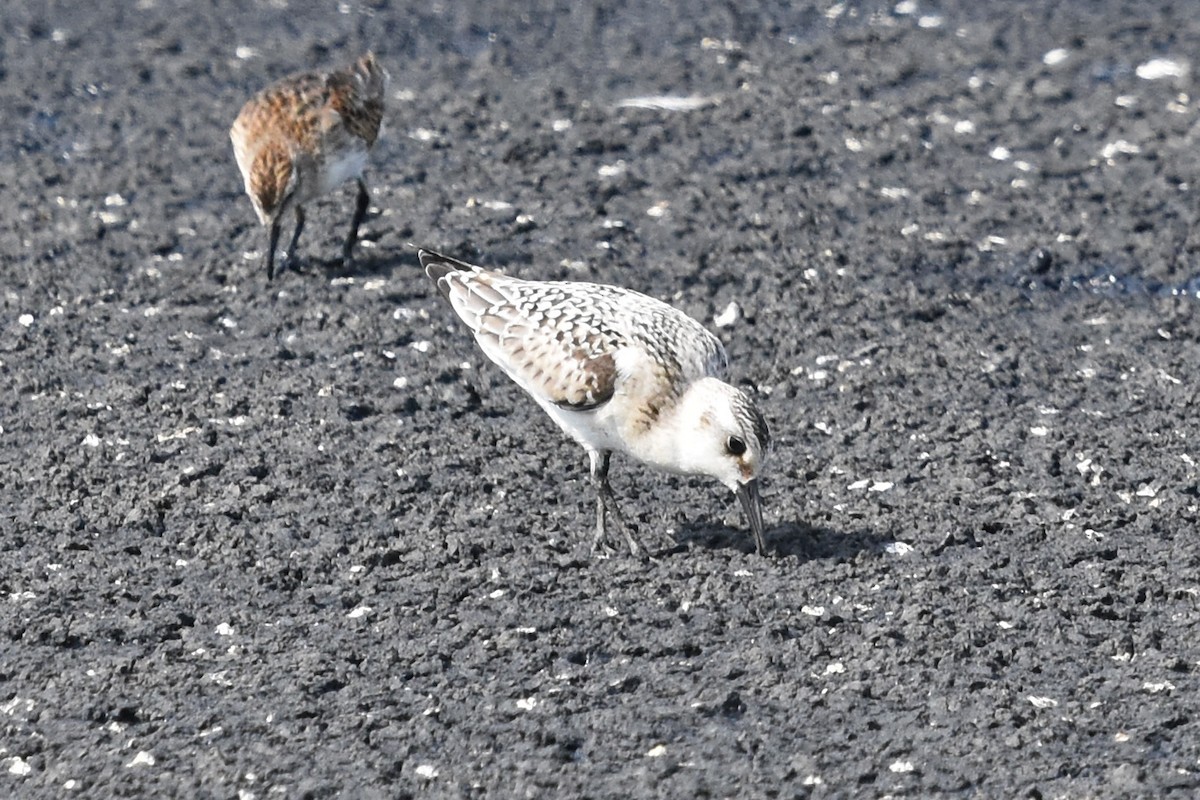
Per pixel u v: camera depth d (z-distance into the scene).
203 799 14.88
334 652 16.98
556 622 17.45
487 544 18.91
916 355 23.59
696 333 18.25
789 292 25.44
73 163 30.41
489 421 21.94
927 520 19.31
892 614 17.50
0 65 34.88
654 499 19.92
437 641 17.16
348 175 25.84
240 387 22.77
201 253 26.92
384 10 38.19
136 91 33.69
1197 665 16.64
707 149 30.64
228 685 16.47
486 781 15.07
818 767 15.16
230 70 34.78
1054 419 21.86
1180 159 29.77
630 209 28.34
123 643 17.17
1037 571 18.33
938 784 14.95
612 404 17.97
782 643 17.03
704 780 15.05
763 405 22.30
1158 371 23.12
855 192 28.83
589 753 15.48
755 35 36.25
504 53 35.44
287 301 25.19
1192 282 25.80
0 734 15.79
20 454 21.00
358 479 20.41
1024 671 16.61
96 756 15.45
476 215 28.14
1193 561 18.44
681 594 17.94
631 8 38.03
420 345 23.92
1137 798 14.64
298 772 15.21
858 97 32.88
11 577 18.30
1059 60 34.34
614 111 32.41
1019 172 29.56
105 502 19.84
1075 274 26.08
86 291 25.59
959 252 26.70
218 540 19.03
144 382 22.91
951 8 37.47
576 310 18.50
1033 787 14.76
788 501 19.81
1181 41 35.12
